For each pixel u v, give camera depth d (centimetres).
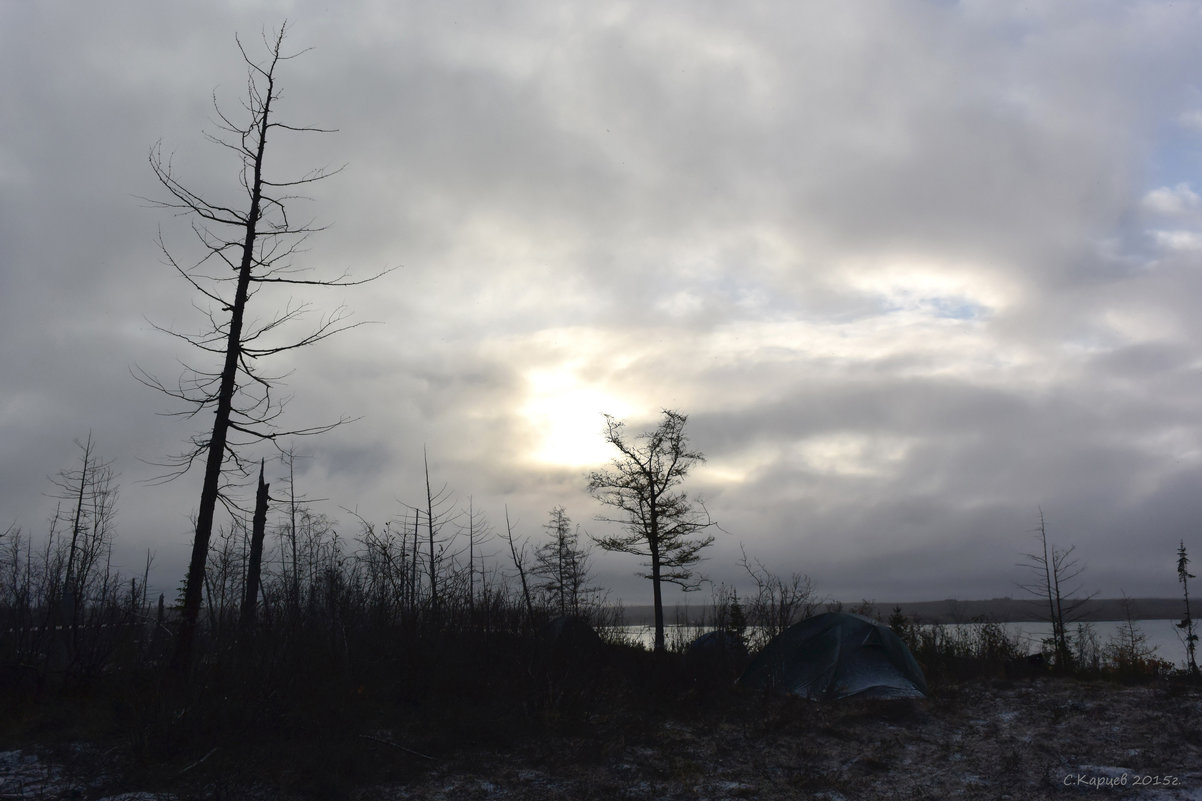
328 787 932
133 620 1402
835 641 1512
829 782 1002
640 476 3111
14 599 1384
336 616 1537
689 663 1603
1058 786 966
